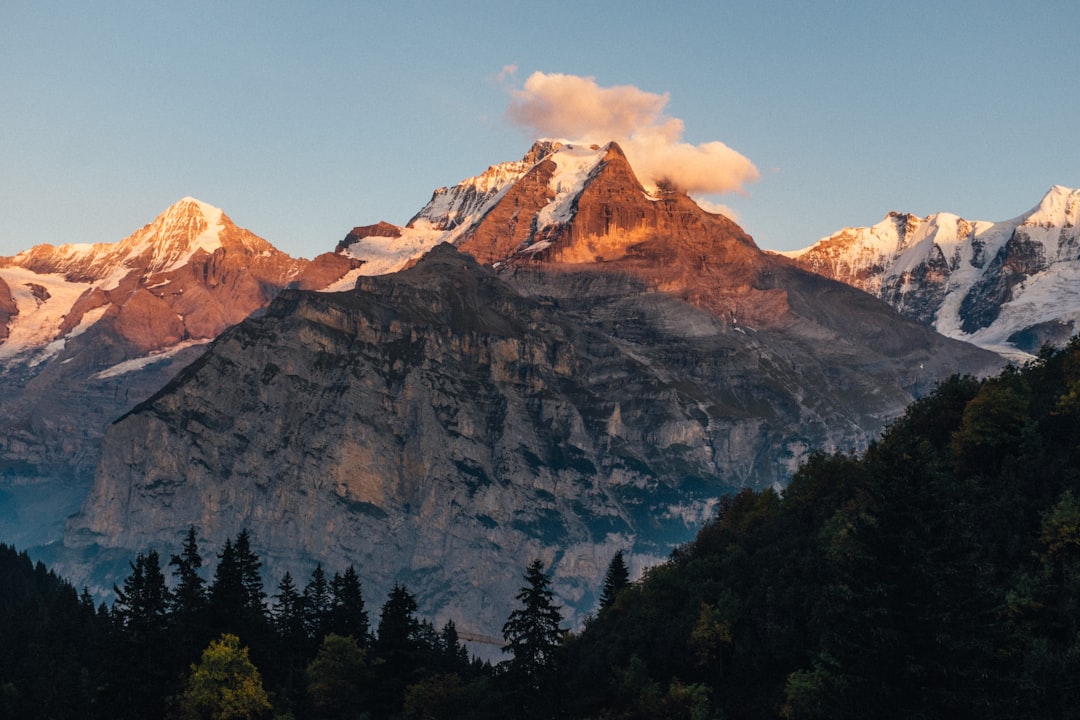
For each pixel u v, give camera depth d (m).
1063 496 163.88
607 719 186.62
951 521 129.50
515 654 186.75
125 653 186.50
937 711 120.75
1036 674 132.12
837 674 130.38
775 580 198.88
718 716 176.88
